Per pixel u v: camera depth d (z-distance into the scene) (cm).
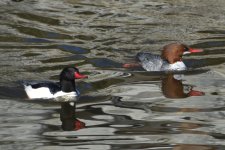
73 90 1703
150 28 2389
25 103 1631
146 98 1664
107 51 2127
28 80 1816
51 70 1922
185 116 1511
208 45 2202
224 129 1420
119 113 1539
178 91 1727
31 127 1439
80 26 2408
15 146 1323
